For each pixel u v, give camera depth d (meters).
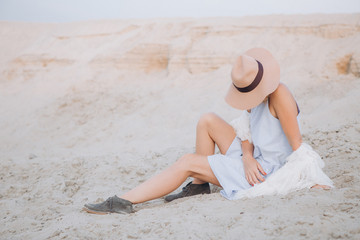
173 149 5.50
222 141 3.12
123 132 9.24
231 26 12.59
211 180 2.98
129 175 4.49
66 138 9.68
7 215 3.24
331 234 1.98
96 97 11.80
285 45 11.60
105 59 13.60
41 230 2.71
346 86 8.95
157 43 13.16
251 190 2.73
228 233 2.18
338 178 3.06
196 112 9.70
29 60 15.58
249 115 3.08
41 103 12.48
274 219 2.23
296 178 2.69
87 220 2.71
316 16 12.76
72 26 17.95
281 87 2.72
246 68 2.69
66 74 14.00
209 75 11.75
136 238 2.32
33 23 20.78
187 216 2.51
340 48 10.64
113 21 17.08
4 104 13.14
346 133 4.37
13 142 9.88
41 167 4.91
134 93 11.73
